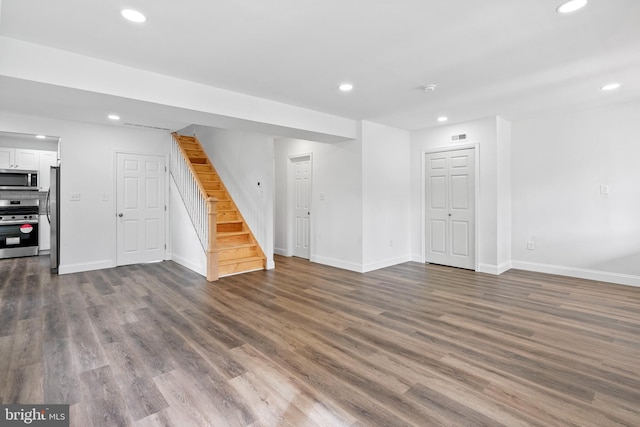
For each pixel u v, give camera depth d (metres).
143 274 4.99
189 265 5.39
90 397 1.98
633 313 3.33
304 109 4.34
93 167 5.27
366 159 5.15
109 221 5.43
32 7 1.99
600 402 1.93
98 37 2.39
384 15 2.12
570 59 2.82
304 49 2.60
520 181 5.16
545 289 4.17
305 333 2.90
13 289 4.18
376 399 1.97
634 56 2.77
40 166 6.46
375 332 2.92
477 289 4.21
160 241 6.00
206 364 2.37
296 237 6.58
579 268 4.68
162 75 3.10
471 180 5.21
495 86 3.50
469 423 1.76
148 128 5.68
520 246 5.21
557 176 4.81
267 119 3.93
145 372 2.26
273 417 1.81
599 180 4.47
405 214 5.91
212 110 3.44
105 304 3.63
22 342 2.70
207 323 3.12
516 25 2.26
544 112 4.62
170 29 2.28
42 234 6.59
